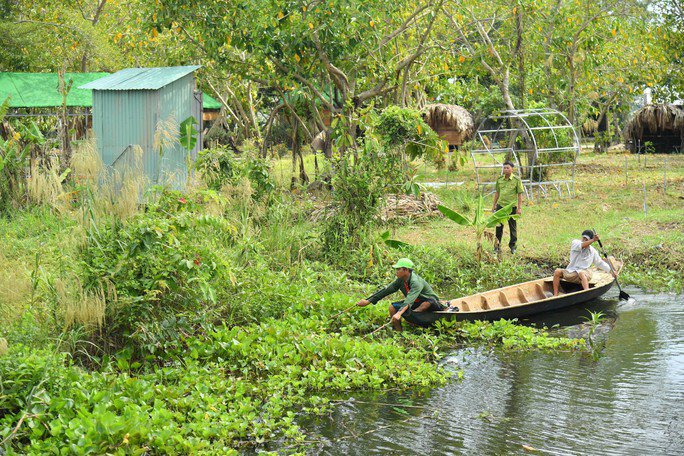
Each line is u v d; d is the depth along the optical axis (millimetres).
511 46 26516
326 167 16938
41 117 23719
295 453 7363
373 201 16047
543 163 26156
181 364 9664
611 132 44656
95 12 33969
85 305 8852
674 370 10039
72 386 7906
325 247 15984
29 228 14352
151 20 21328
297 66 21344
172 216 9938
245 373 9578
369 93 22141
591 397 9094
